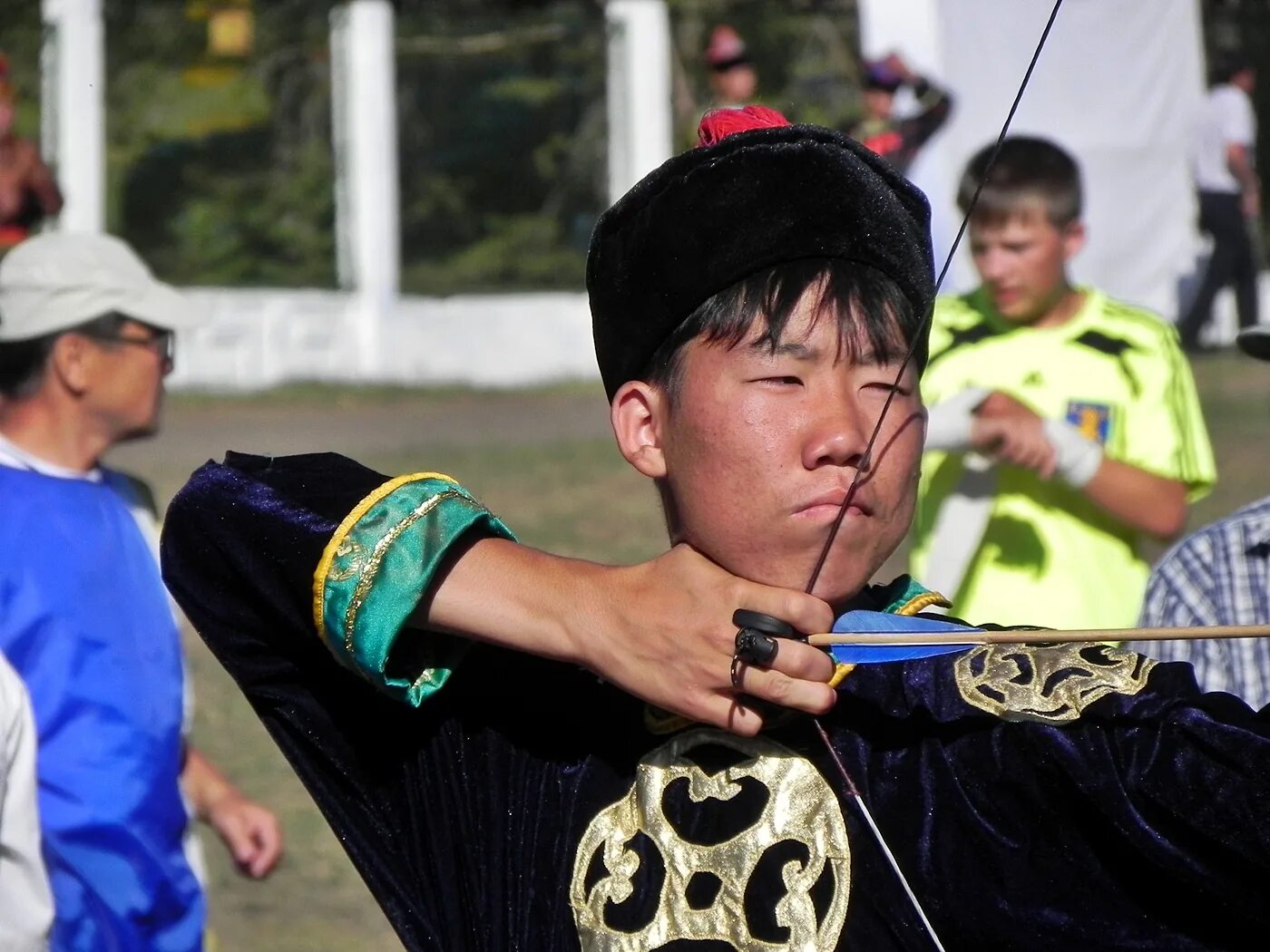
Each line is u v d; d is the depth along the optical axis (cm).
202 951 820
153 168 3841
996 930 403
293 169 3859
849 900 412
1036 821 404
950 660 427
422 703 456
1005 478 997
